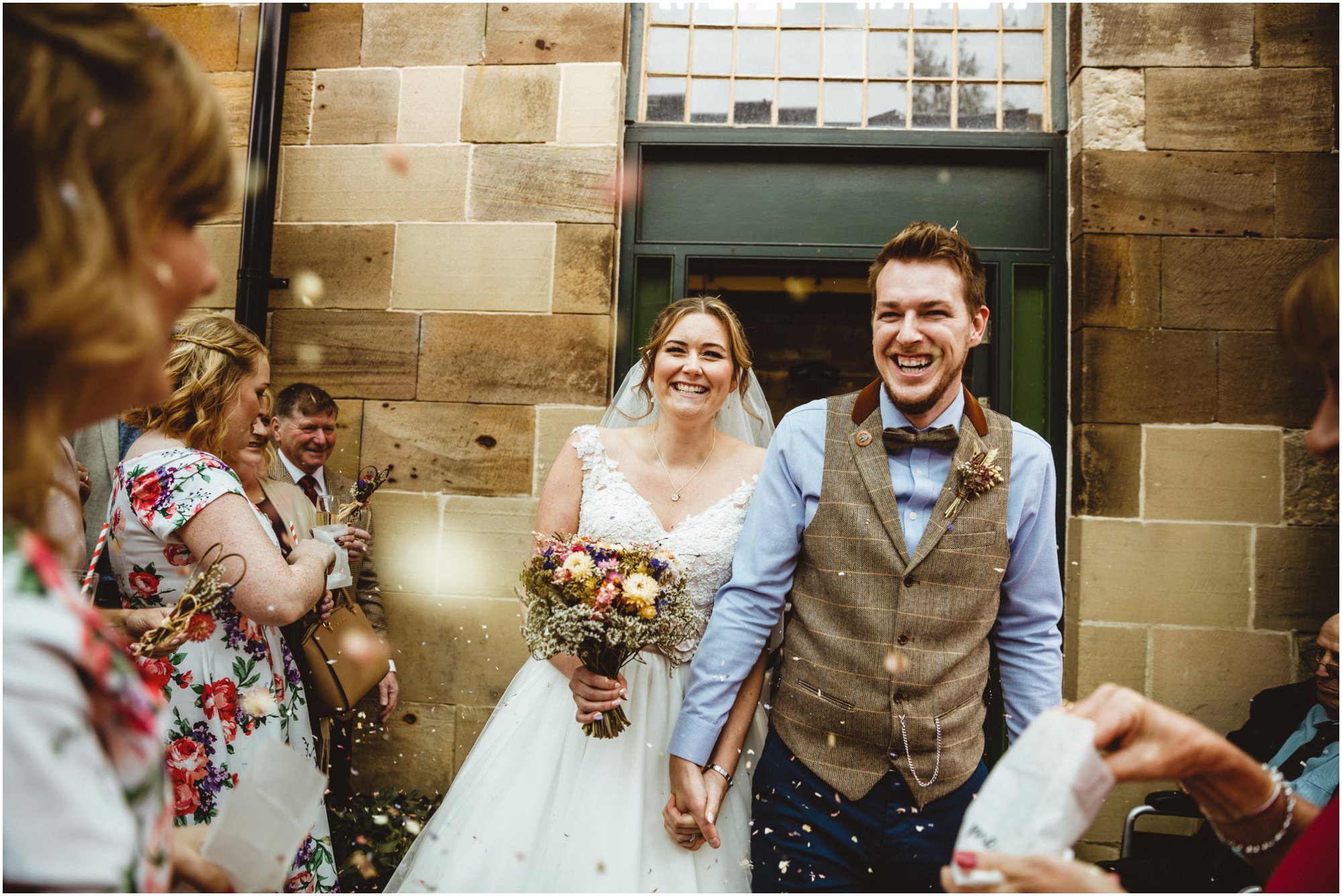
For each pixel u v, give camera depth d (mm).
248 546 1669
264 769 877
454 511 2789
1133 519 2615
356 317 2863
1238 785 867
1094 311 2666
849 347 3846
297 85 2939
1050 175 2846
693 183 2975
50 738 519
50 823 512
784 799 1648
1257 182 2658
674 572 1774
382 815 2594
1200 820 2264
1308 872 733
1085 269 2680
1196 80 2689
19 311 567
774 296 3861
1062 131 2861
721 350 2049
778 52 3000
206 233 2936
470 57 2885
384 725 2766
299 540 2084
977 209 2902
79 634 555
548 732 1932
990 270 2859
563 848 1798
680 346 2049
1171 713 855
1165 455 2621
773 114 2994
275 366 2875
